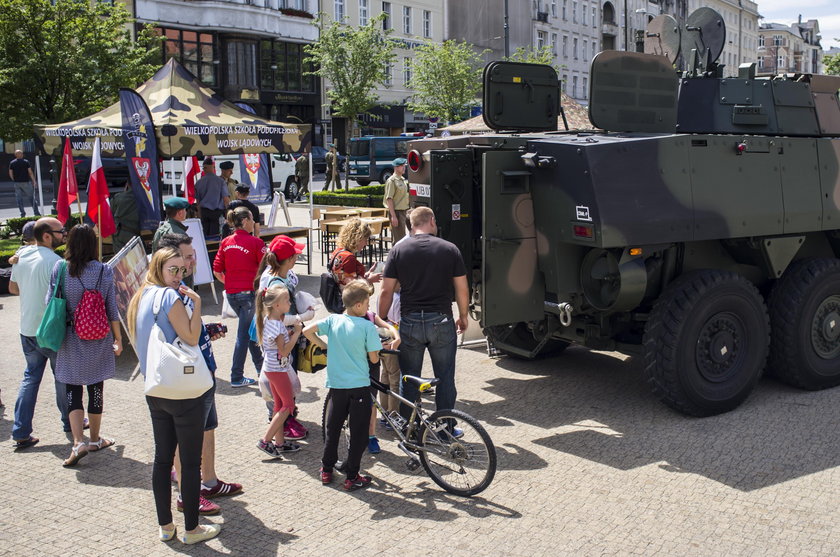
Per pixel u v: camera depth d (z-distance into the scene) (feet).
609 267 20.76
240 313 24.29
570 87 201.05
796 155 22.90
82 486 18.03
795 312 22.97
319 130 141.79
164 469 15.26
